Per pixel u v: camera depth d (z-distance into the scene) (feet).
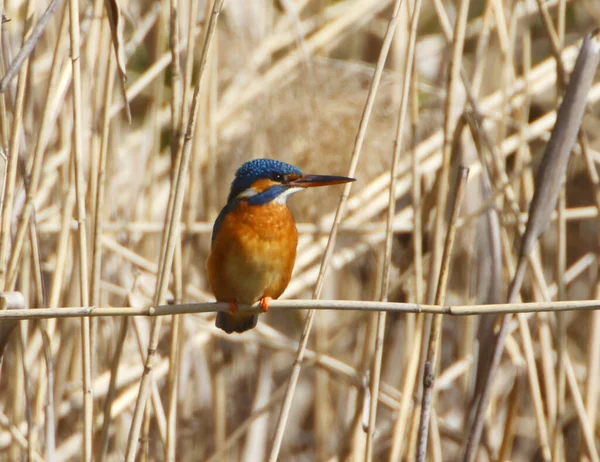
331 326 42.83
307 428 44.42
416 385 29.09
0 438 33.60
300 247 40.24
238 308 25.58
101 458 27.48
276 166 26.94
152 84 44.37
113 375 27.94
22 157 27.37
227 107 40.86
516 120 40.50
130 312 21.86
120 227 35.50
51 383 27.78
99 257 26.63
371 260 43.65
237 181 27.27
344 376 36.73
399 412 28.45
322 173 40.34
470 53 47.42
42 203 36.81
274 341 39.42
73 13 24.50
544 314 31.60
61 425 36.04
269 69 43.16
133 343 37.91
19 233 25.35
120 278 37.52
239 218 26.20
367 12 44.68
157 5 39.63
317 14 48.34
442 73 45.19
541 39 49.73
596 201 30.48
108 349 36.01
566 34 49.96
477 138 28.73
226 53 42.11
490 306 20.71
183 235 35.88
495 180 33.91
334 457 36.32
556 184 25.21
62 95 28.02
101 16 31.96
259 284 26.40
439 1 32.24
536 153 44.42
